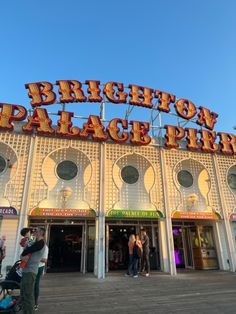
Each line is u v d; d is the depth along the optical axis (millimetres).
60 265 11320
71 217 11352
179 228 13453
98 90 13211
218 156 13805
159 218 11938
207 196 12906
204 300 6363
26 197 10406
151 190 12164
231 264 11945
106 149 12141
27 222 10258
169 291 7449
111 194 11633
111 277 9953
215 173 13375
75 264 11453
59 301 6320
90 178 11508
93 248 11516
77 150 11773
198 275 10578
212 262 12562
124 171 12477
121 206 11711
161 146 12922
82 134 11719
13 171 10797
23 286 4457
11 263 9656
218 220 12930
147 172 12633
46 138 11531
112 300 6402
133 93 13773
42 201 10734
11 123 11016
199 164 13445
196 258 12758
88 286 8203
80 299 6523
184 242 13320
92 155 11898
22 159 10969
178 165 13227
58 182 11375
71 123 11711
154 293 7188
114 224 11969
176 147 12914
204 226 13133
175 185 12562
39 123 11281
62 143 11664
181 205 12406
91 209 11000
